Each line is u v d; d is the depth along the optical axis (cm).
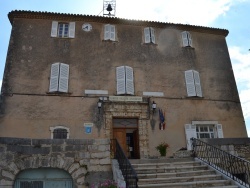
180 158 1047
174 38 1672
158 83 1520
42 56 1448
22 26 1501
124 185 747
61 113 1341
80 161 887
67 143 898
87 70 1462
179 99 1508
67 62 1462
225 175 889
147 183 832
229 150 1116
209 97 1565
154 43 1614
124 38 1591
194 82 1559
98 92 1423
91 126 1346
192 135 1440
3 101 1310
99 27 1592
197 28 1723
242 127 1549
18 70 1388
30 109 1320
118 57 1533
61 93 1375
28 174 870
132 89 1465
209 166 961
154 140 1388
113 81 1470
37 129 1291
